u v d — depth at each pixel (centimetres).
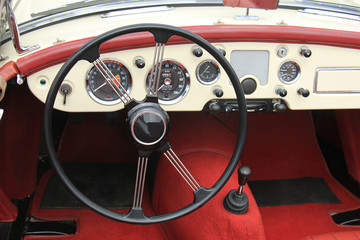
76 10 170
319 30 148
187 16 160
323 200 199
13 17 133
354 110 200
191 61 146
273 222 186
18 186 184
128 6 168
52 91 113
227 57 150
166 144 123
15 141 181
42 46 142
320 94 160
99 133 233
